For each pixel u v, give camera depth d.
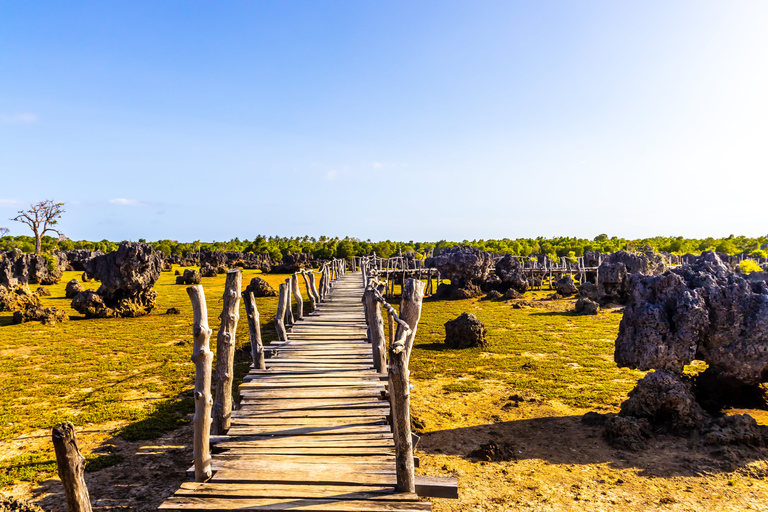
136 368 17.80
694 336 11.48
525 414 12.68
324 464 7.16
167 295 44.66
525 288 45.91
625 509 7.88
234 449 7.75
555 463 9.68
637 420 10.87
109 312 30.59
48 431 11.42
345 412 9.30
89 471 9.23
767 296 11.50
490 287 46.94
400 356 6.35
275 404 9.77
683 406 10.87
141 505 7.98
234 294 9.39
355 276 48.16
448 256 45.19
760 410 12.34
